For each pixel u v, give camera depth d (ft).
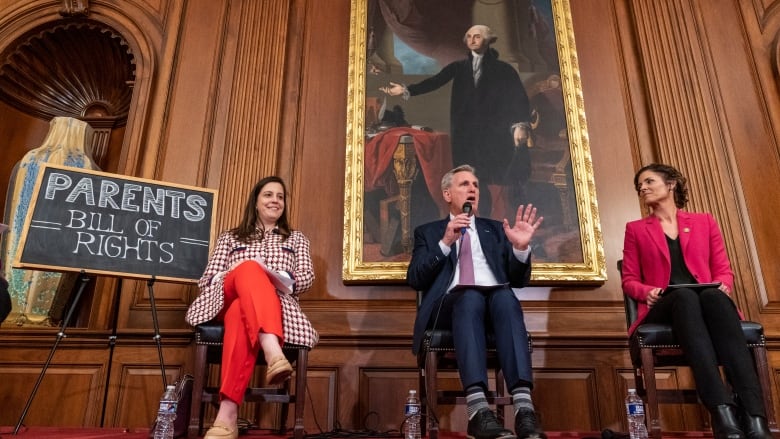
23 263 7.74
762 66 10.71
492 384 8.73
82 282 8.03
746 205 9.70
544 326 9.07
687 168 10.00
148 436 6.24
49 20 11.53
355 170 9.95
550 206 9.71
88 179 8.60
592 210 9.64
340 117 10.59
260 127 10.50
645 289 6.99
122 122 12.28
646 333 6.41
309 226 9.84
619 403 8.56
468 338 5.95
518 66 10.73
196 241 8.76
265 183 8.10
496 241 7.30
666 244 7.47
